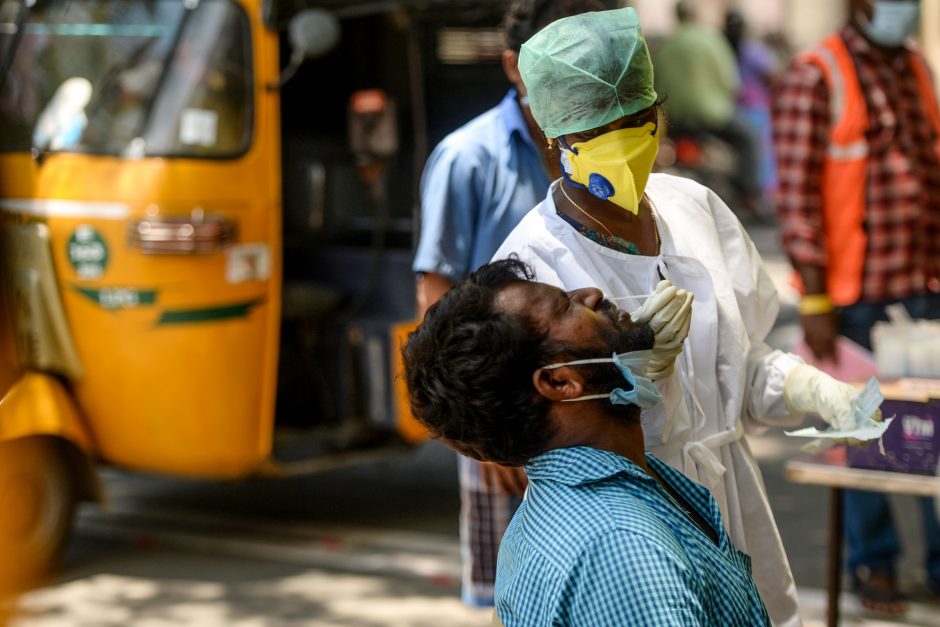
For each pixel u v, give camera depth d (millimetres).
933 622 5914
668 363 2717
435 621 6277
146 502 8242
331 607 6469
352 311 7488
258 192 6750
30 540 6656
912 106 5992
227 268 6660
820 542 7098
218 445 6754
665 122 3131
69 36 6809
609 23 2943
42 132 6730
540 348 2381
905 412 4562
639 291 3092
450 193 4430
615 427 2457
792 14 20250
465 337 2383
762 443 9195
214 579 6883
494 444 2426
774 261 14734
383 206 7566
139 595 6656
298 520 7824
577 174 3014
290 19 6844
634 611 2158
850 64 5953
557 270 3080
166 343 6613
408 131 8320
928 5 13695
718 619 2324
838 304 6031
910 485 4520
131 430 6715
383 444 7523
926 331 5082
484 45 8117
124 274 6578
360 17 8180
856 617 5984
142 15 6773
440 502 8148
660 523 2285
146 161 6570
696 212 3246
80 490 6910
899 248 5953
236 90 6703
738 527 3242
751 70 17219
